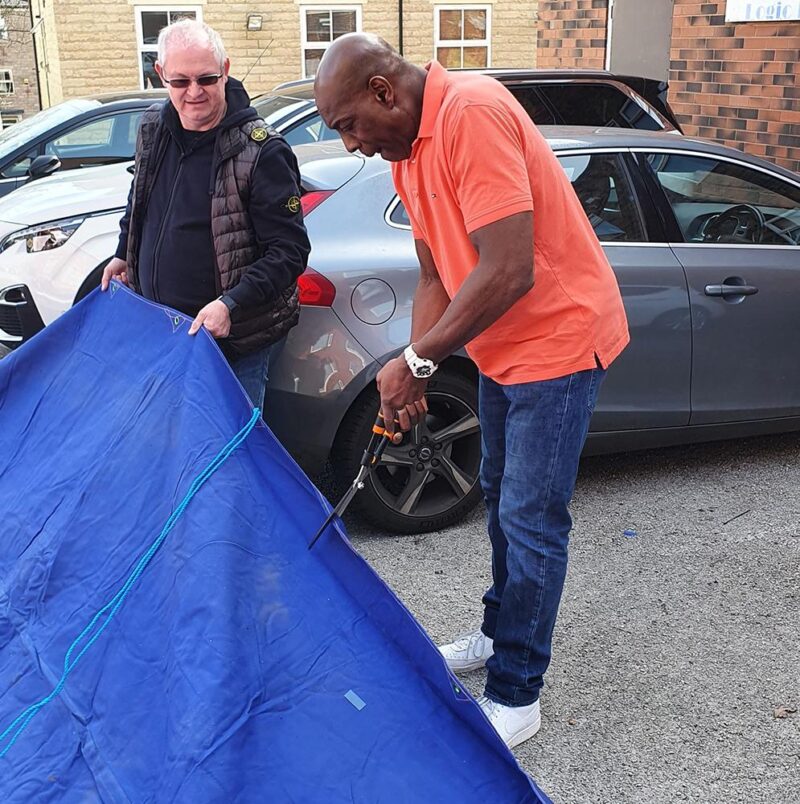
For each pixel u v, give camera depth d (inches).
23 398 134.2
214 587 90.3
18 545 113.1
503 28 708.7
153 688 88.5
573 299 103.5
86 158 290.4
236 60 688.4
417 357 99.7
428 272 116.0
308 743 84.2
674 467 193.9
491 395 113.0
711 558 159.6
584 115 281.7
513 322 103.8
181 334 120.4
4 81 953.5
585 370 105.0
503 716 114.7
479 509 174.4
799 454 200.2
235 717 83.1
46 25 738.8
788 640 137.9
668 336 171.8
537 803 83.0
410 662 90.9
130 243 138.3
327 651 89.8
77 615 99.6
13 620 105.0
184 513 97.8
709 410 178.4
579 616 143.6
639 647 136.3
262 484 99.3
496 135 95.1
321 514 97.0
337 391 152.7
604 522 171.3
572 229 103.9
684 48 336.5
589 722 121.1
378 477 161.5
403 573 153.8
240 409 103.5
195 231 130.7
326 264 152.6
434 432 161.3
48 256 204.8
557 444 105.9
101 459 113.2
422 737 86.9
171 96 126.3
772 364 181.2
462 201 97.1
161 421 111.1
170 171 132.5
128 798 81.8
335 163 167.9
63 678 95.2
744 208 181.5
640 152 174.9
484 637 127.7
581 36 392.2
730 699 125.6
